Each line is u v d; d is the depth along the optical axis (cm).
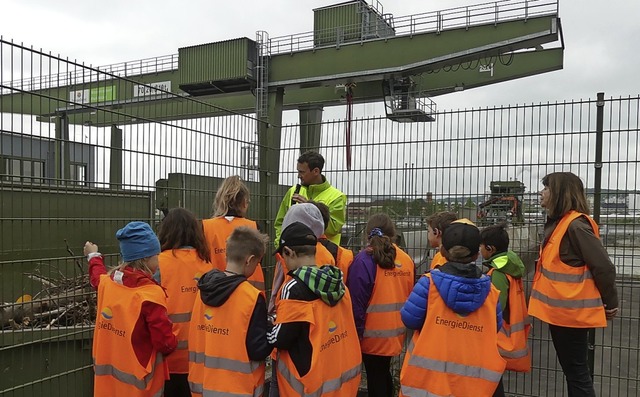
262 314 271
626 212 441
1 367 330
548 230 373
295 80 1284
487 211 480
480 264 426
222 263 373
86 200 399
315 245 287
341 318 286
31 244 362
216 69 1313
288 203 469
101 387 286
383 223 393
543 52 1302
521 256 471
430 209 500
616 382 568
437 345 288
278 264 376
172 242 337
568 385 362
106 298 287
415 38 1169
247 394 265
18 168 351
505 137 474
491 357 286
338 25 1267
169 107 564
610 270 338
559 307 355
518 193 471
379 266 374
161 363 292
